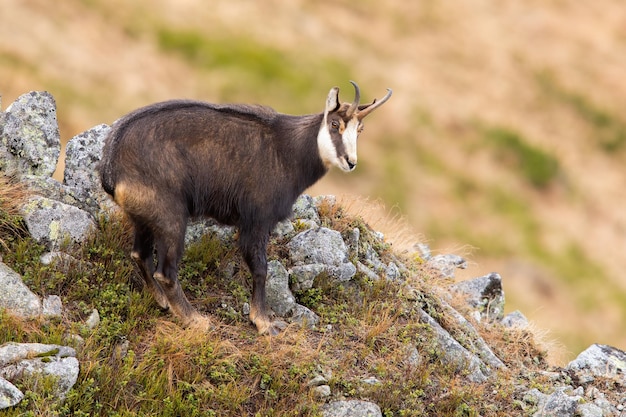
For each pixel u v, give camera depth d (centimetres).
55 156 2789
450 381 2655
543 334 3281
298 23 13662
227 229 2872
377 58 13675
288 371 2458
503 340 3141
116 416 2209
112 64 10994
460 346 2789
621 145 13500
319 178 2670
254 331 2589
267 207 2570
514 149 12275
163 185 2425
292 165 2602
